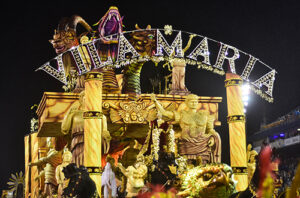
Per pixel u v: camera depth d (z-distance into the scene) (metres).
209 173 6.67
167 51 12.72
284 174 13.16
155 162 7.36
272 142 23.41
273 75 13.25
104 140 12.20
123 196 9.26
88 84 11.93
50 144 16.84
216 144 13.45
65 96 13.55
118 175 11.88
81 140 12.46
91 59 12.01
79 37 14.33
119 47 12.34
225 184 6.57
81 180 7.03
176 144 13.29
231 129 12.66
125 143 15.42
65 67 12.30
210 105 14.55
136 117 13.62
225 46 12.97
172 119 13.49
